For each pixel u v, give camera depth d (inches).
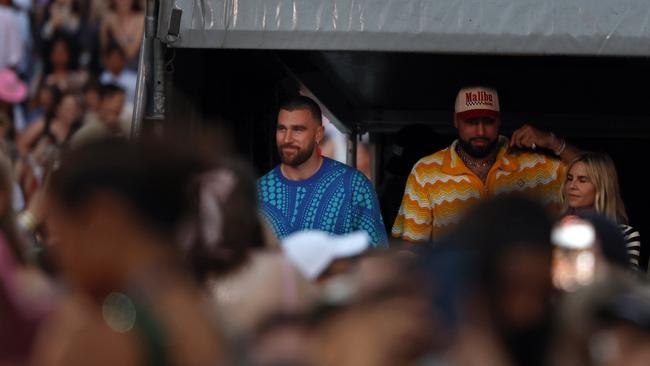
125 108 930.7
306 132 681.0
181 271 307.9
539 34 618.2
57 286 427.8
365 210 682.8
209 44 633.6
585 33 615.5
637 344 327.3
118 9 950.4
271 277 382.6
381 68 898.1
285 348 298.4
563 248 358.3
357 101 1047.0
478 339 305.9
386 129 1066.7
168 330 296.0
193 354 298.7
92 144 306.7
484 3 620.4
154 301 297.3
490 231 309.4
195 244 364.5
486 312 308.0
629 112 995.3
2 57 928.9
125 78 944.9
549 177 708.0
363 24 625.6
